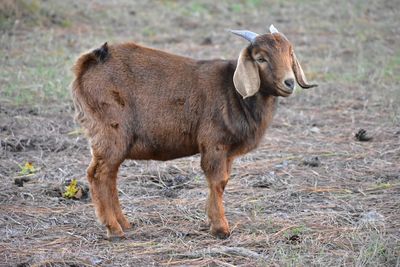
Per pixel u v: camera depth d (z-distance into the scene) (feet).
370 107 103.24
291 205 69.62
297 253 58.03
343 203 69.97
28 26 140.05
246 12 169.58
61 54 123.85
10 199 69.87
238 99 61.00
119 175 77.30
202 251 58.39
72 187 71.51
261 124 62.28
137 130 61.31
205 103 61.31
